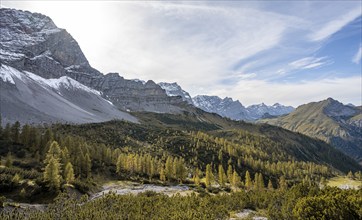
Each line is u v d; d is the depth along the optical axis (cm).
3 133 12962
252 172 18338
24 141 12544
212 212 4797
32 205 5966
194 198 5984
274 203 5800
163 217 4147
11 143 12275
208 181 12656
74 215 3831
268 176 18312
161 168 13212
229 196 6894
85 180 10212
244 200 6334
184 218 4081
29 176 8019
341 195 3953
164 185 12112
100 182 11144
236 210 5794
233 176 13762
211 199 6519
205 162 18612
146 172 13425
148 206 4903
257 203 6269
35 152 11719
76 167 10694
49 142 11706
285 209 4625
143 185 11575
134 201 5250
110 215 3941
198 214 4388
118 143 19938
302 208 3938
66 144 12531
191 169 16550
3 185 6688
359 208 3566
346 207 3609
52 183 7075
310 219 3675
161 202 5306
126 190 10212
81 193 8300
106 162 13450
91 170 11831
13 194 6600
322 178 19638
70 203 4416
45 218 3644
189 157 19088
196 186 12588
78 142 13138
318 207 3822
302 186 5672
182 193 10425
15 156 11038
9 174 7619
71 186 8225
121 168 12925
